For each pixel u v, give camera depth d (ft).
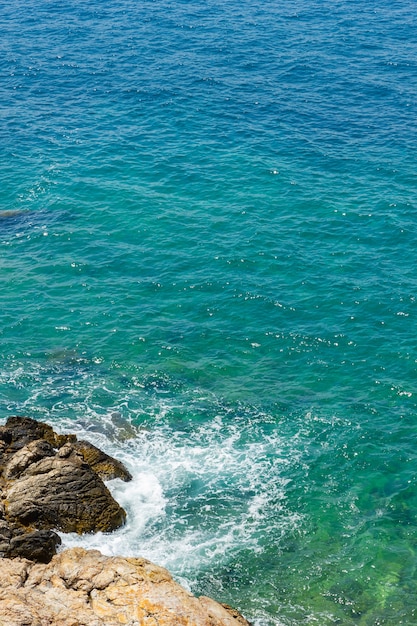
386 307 161.89
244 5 354.33
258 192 203.62
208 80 271.49
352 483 124.77
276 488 124.06
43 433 126.21
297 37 312.71
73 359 150.92
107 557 99.81
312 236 185.16
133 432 133.80
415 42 308.60
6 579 94.38
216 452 130.52
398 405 139.13
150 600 92.02
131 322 160.25
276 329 157.58
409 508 120.16
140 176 212.43
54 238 187.21
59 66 286.87
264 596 106.73
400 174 210.79
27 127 241.14
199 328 158.71
